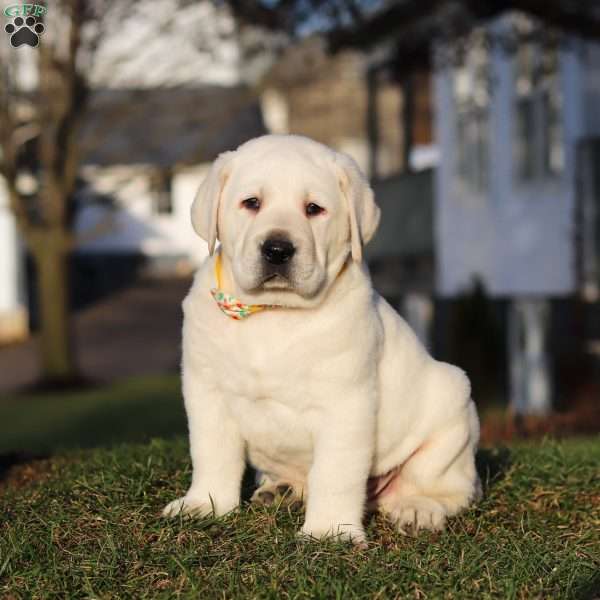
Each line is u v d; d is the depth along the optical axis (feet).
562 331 39.34
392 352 13.05
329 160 12.53
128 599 10.41
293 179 12.03
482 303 41.04
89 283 119.44
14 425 42.04
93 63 48.83
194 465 13.05
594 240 37.14
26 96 51.21
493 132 44.34
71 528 12.34
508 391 42.06
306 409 12.01
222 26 45.88
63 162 54.03
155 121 74.23
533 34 35.14
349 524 12.01
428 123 60.95
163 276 123.65
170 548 11.48
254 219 11.89
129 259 122.42
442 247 49.78
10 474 16.70
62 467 16.72
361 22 34.91
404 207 54.19
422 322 53.36
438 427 13.61
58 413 45.14
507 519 13.76
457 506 13.69
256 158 12.30
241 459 13.05
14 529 12.19
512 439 29.60
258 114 102.58
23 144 56.24
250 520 12.51
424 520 12.94
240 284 11.73
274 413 12.16
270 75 52.44
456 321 41.34
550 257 40.19
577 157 37.96
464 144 47.34
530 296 41.63
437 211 50.21
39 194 57.26
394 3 34.32
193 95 59.72
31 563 11.23
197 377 12.58
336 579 10.52
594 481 15.64
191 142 77.25
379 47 43.68
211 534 12.05
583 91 37.73
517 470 16.14
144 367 72.49
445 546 11.95
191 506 12.76
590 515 13.98
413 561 11.21
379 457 13.37
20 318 91.20
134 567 11.05
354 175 12.57
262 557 11.30
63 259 56.59
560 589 10.56
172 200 123.44
